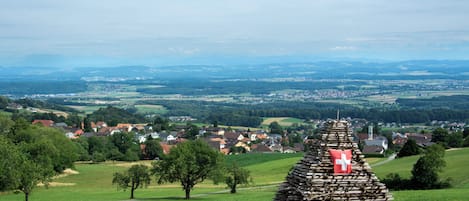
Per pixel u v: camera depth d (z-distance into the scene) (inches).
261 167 5792.3
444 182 3319.4
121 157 7559.1
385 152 6343.5
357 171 1102.4
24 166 3225.9
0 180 3134.8
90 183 4958.2
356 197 1086.4
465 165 3954.2
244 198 3125.0
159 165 3663.9
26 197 3270.2
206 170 3607.3
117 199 3511.3
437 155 3319.4
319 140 1128.2
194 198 3489.2
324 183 1083.3
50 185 4726.9
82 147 7480.3
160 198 3533.5
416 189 3348.9
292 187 1133.1
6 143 3319.4
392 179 3452.3
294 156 6766.7
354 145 1118.4
